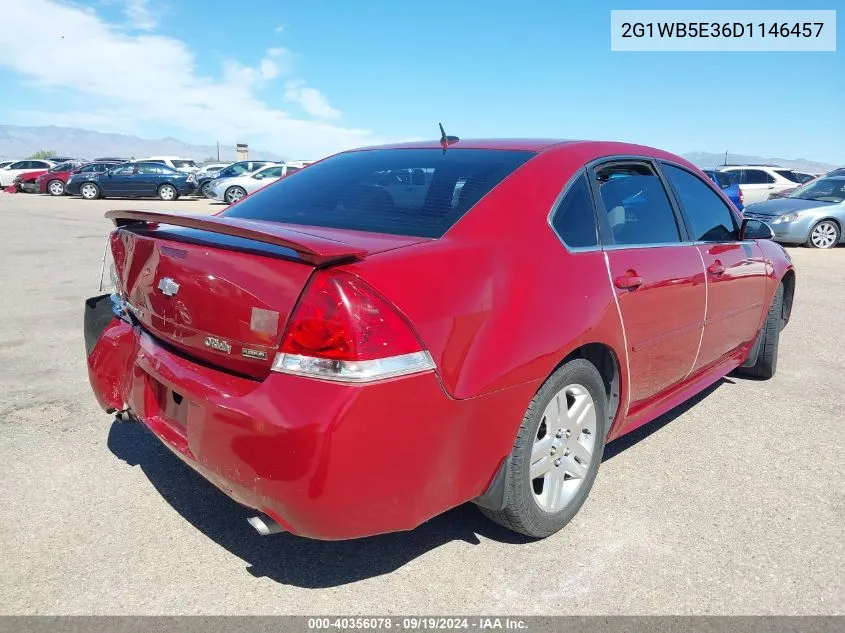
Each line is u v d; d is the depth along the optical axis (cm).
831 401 453
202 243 240
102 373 291
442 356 216
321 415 197
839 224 1403
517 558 267
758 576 258
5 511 292
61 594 239
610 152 328
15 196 2812
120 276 288
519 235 260
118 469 333
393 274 212
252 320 215
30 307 685
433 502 224
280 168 2509
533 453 262
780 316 486
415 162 313
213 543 274
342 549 272
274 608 235
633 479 336
